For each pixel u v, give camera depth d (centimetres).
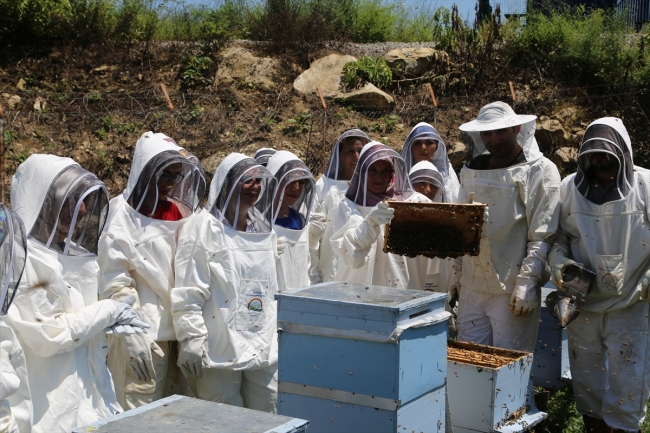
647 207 463
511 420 427
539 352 579
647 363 476
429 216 453
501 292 513
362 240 470
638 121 1268
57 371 340
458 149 1198
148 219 430
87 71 1370
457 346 484
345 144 629
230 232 436
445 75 1342
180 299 416
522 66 1373
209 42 1433
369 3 1616
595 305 481
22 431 316
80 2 1436
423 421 349
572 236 502
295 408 354
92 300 362
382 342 324
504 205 500
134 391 421
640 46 1316
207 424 237
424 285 545
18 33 1391
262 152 673
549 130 1230
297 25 1446
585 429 517
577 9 1437
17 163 1138
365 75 1323
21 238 310
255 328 436
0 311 299
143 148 435
